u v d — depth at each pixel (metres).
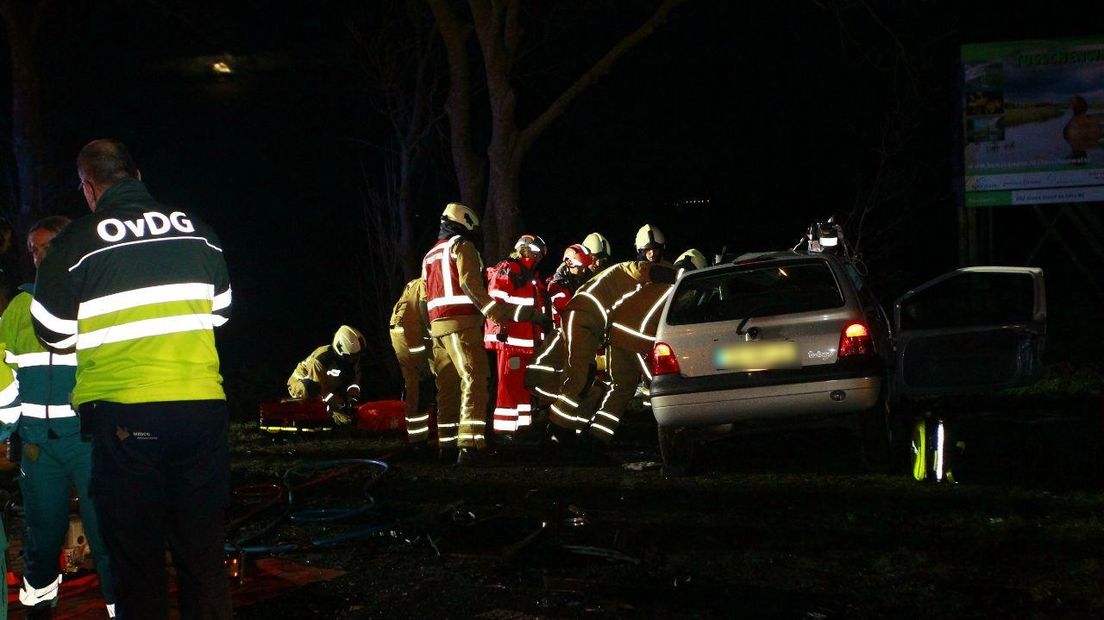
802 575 5.50
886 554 5.76
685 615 4.97
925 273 23.64
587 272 11.33
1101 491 7.10
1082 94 16.34
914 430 7.90
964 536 6.09
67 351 4.16
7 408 4.62
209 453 4.04
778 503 7.20
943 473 7.69
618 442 10.57
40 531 4.78
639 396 13.69
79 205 19.64
